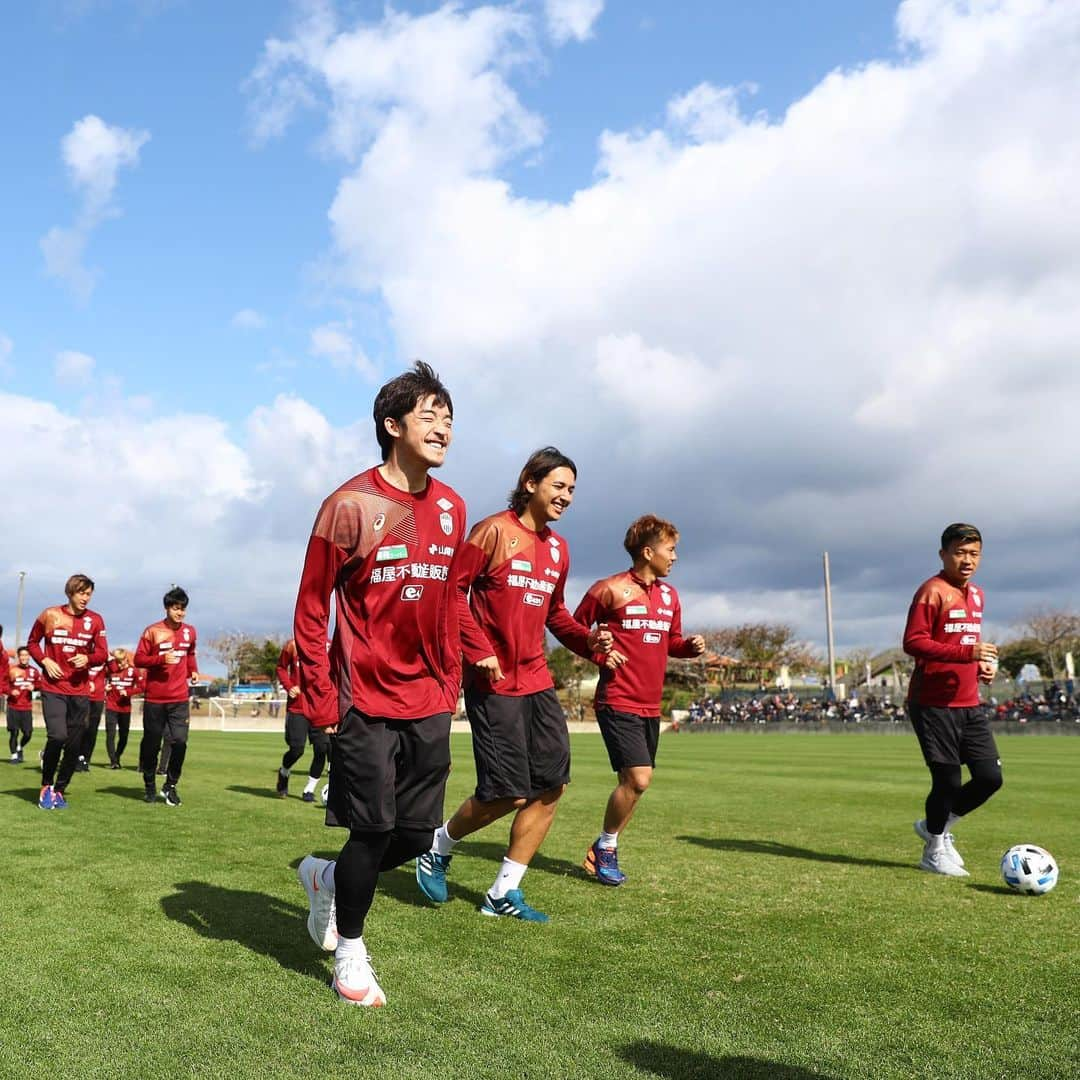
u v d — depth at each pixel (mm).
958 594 6270
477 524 4930
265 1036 2822
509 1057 2668
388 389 3553
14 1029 2857
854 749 26312
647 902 4977
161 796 9617
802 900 5059
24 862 5742
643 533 5902
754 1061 2662
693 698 64562
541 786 4723
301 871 3760
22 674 15047
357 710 3389
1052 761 20016
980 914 4750
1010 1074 2590
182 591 9273
